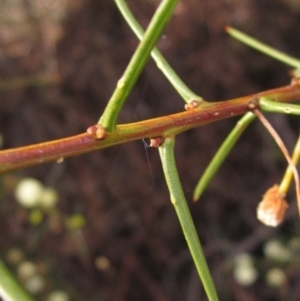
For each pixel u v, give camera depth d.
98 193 0.31
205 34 0.33
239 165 0.32
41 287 0.27
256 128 0.32
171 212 0.32
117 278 0.30
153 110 0.33
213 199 0.32
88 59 0.33
